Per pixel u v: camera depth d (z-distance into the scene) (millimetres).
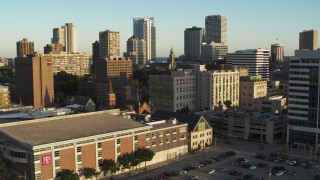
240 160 191000
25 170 147625
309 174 169125
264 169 178625
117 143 168750
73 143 153250
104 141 163750
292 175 170250
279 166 181000
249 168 178625
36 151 142875
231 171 171000
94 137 159625
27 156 146125
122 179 162375
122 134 170375
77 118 185000
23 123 170750
